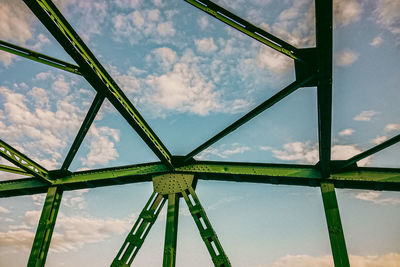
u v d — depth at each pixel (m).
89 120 9.34
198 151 10.05
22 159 10.88
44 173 11.98
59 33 5.84
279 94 7.43
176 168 10.84
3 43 6.69
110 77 7.50
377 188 9.18
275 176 9.82
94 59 6.98
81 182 11.72
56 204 11.78
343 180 9.24
